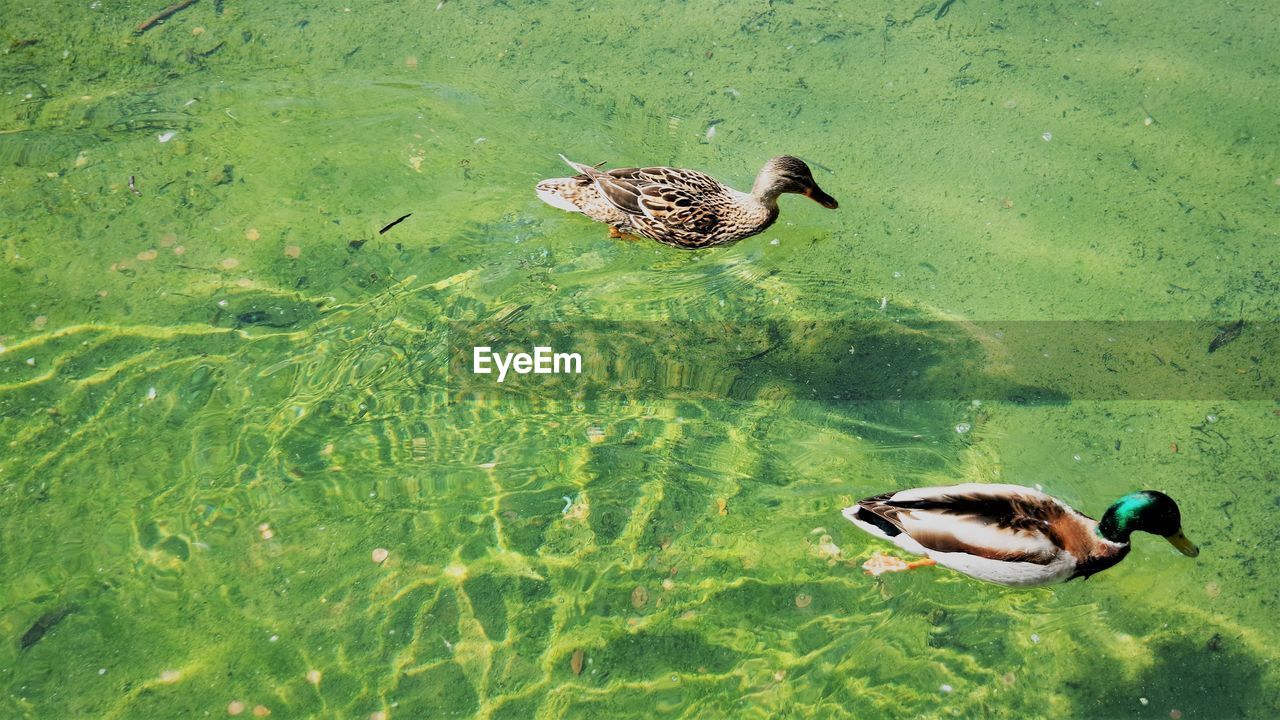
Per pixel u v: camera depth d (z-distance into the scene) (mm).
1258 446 2174
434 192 2488
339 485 2135
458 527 2102
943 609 2023
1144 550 2072
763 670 1966
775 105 2678
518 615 2020
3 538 2059
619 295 2385
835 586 2043
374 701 1941
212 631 1993
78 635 1981
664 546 2084
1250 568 2049
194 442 2164
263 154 2527
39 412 2174
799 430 2207
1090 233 2465
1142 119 2658
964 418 2217
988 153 2596
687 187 2449
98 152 2502
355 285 2352
